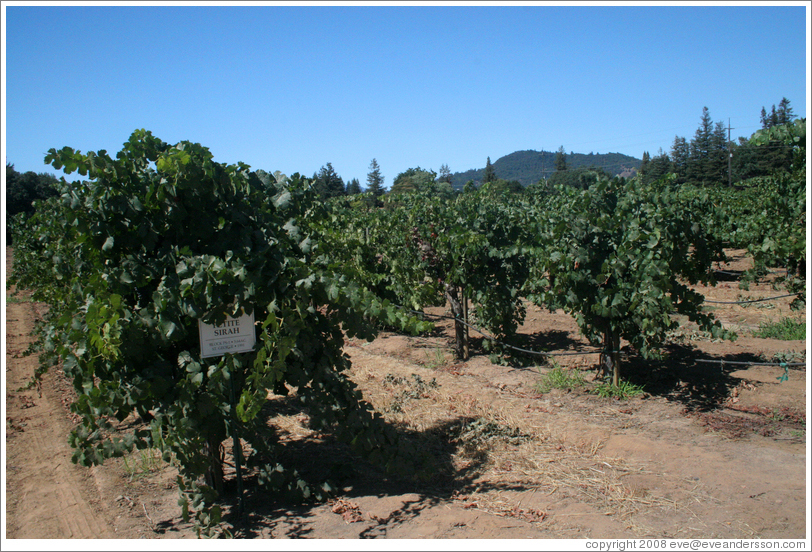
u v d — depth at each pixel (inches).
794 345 371.6
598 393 298.8
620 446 231.8
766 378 307.7
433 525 170.2
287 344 157.5
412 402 298.0
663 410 271.4
